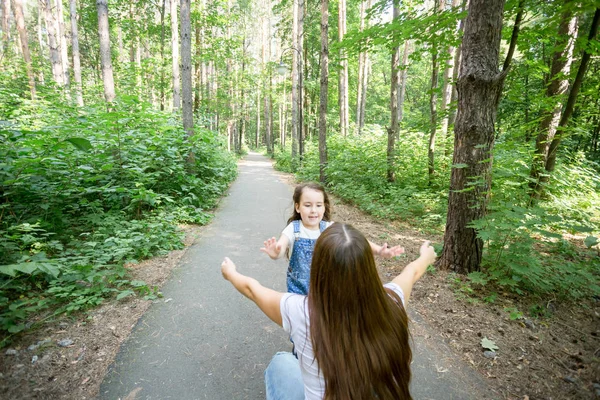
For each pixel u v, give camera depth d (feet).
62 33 59.67
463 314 10.63
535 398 7.25
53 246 12.56
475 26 12.25
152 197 18.39
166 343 9.13
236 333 9.76
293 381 4.44
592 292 12.28
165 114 26.78
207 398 7.22
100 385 7.42
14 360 7.85
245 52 113.91
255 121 186.70
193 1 58.54
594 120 34.09
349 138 48.78
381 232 20.34
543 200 21.62
